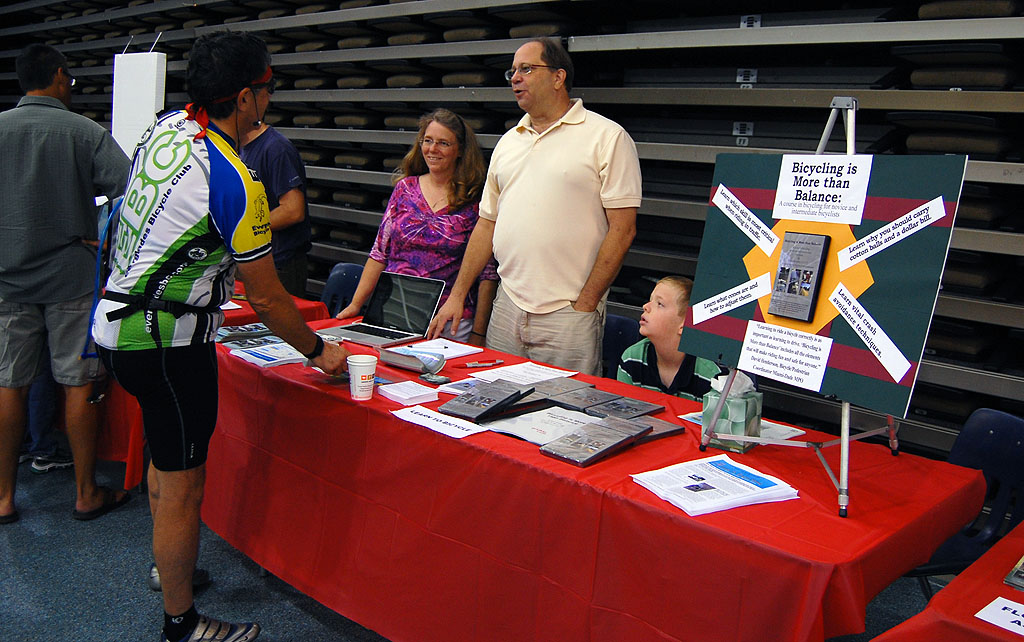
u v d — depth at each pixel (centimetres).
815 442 176
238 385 229
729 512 137
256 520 226
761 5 326
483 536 165
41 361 278
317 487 205
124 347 174
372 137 443
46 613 224
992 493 200
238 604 230
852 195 152
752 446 172
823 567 119
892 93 265
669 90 317
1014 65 251
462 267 298
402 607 183
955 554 195
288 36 473
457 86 394
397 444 182
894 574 134
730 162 172
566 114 269
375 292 277
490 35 375
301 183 326
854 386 147
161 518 187
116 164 275
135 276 173
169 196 169
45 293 263
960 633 108
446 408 183
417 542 179
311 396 203
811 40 271
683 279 223
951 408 276
